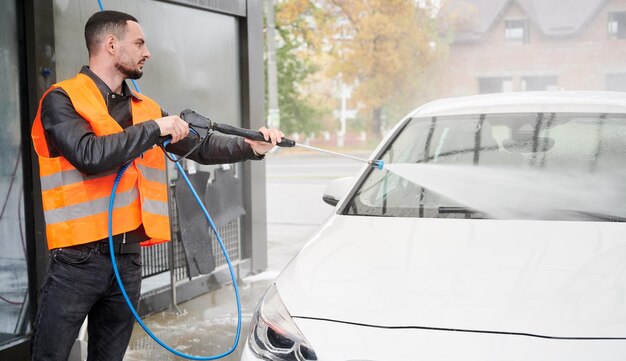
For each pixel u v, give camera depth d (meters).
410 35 26.66
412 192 2.89
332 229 2.69
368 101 27.22
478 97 3.60
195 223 4.99
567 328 1.89
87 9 4.28
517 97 3.46
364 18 26.34
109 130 2.44
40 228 3.83
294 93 28.06
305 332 2.03
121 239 2.56
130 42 2.55
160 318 4.75
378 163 2.91
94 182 2.48
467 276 2.16
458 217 2.67
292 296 2.19
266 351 2.09
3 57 3.70
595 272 2.12
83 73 2.55
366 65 26.70
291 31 26.72
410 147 3.19
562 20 27.73
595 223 2.51
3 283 3.74
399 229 2.58
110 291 2.64
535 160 2.97
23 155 3.80
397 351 1.90
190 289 5.21
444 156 3.10
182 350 4.09
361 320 2.02
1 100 3.70
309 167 22.80
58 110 2.37
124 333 2.74
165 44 5.00
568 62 27.91
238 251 5.79
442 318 1.97
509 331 1.90
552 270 2.15
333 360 1.94
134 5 4.70
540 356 1.83
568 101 3.29
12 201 3.77
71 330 2.56
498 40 27.95
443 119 3.30
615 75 27.72
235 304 5.07
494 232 2.46
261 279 5.78
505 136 3.12
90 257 2.51
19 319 3.81
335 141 29.09
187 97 5.23
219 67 5.57
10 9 3.72
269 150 2.67
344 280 2.22
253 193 5.89
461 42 28.05
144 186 2.60
